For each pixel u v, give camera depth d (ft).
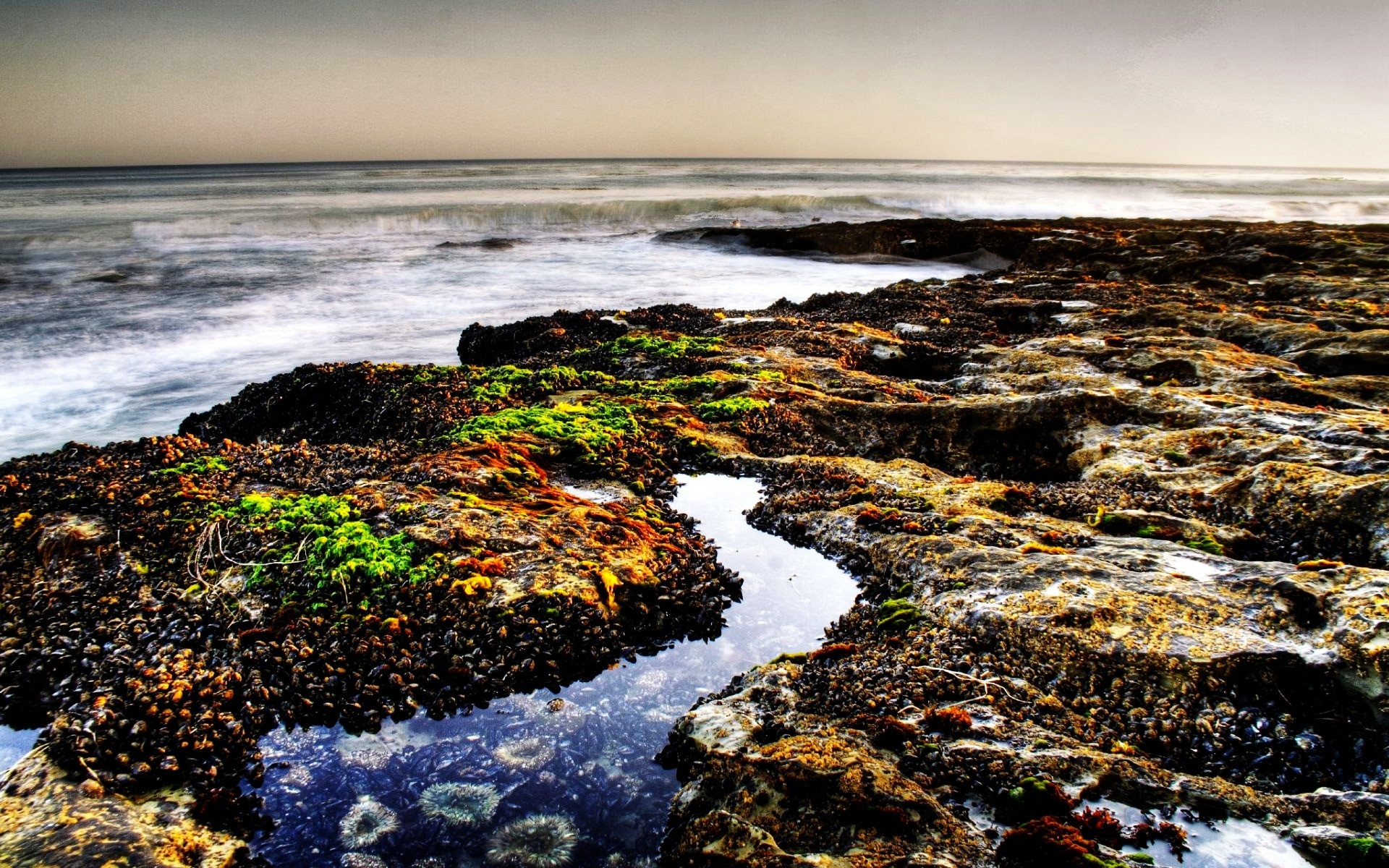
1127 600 5.08
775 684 4.84
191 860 3.88
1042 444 8.67
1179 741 4.31
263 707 4.81
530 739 4.67
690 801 4.09
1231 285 17.94
